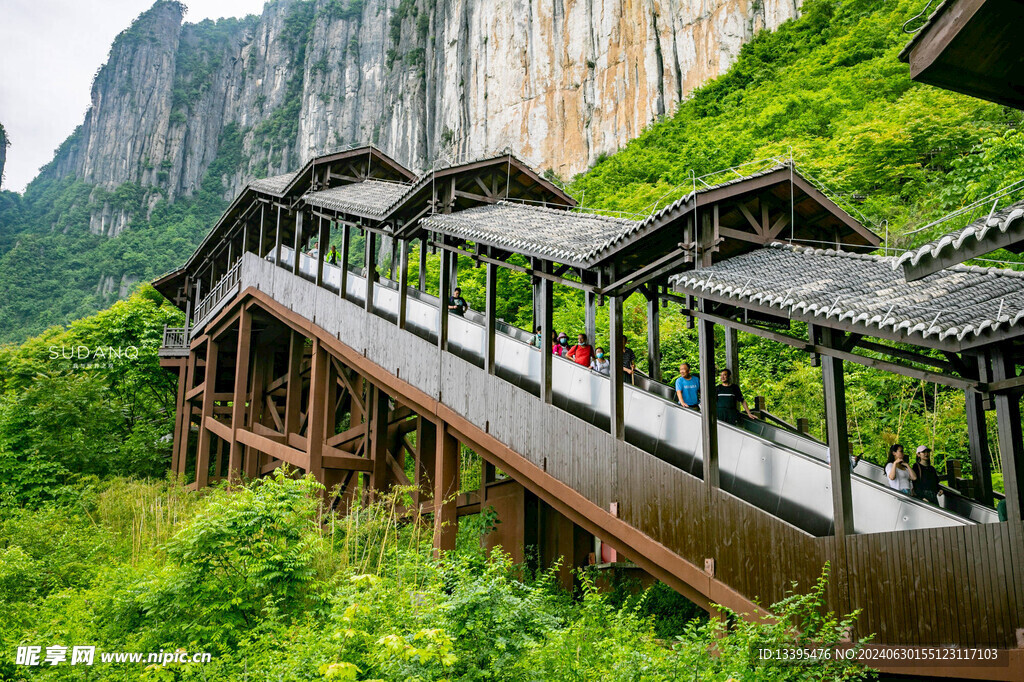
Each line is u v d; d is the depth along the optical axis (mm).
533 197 19281
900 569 8195
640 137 50281
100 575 13070
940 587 7809
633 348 22547
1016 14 6559
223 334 27828
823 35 45875
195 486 26922
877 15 41531
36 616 12281
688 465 11391
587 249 12281
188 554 10984
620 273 12305
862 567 8539
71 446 25188
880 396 18250
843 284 9211
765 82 44625
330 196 21156
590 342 14891
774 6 55594
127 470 27250
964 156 21344
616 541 11688
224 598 10812
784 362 20234
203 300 31125
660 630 11961
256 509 11469
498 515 16250
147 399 36750
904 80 32312
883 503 9102
